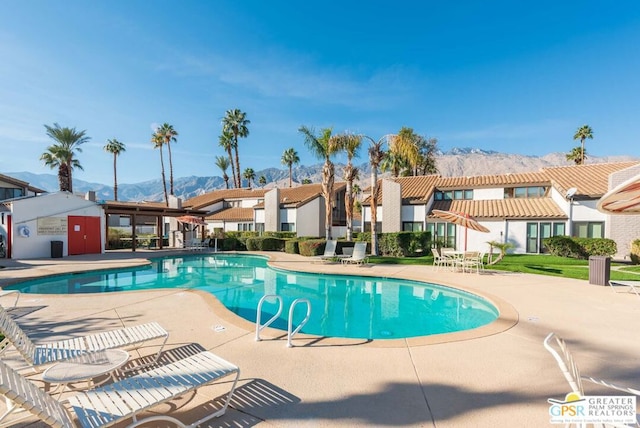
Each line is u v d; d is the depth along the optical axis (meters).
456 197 28.55
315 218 35.81
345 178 22.91
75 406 3.23
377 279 14.33
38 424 3.63
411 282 13.59
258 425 3.60
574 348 5.77
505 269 15.46
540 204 24.41
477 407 3.92
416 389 4.36
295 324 9.04
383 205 27.06
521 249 23.69
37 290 12.95
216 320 7.48
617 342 6.07
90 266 17.23
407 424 3.60
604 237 21.25
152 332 5.42
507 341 6.13
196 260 23.42
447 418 3.70
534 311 8.17
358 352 5.62
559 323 7.21
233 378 4.68
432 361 5.24
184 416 3.78
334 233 40.44
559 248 20.67
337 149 22.25
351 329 8.65
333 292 12.92
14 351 5.46
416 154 22.38
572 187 22.50
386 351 5.67
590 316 7.75
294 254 24.78
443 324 9.08
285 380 4.62
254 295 12.55
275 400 4.10
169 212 29.94
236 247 28.70
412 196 27.41
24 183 31.02
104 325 7.16
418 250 22.44
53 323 7.30
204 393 4.27
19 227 20.84
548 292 10.50
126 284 14.61
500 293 10.38
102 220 25.41
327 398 4.14
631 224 20.55
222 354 5.55
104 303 9.05
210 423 3.63
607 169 24.84
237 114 57.47
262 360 5.30
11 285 12.73
